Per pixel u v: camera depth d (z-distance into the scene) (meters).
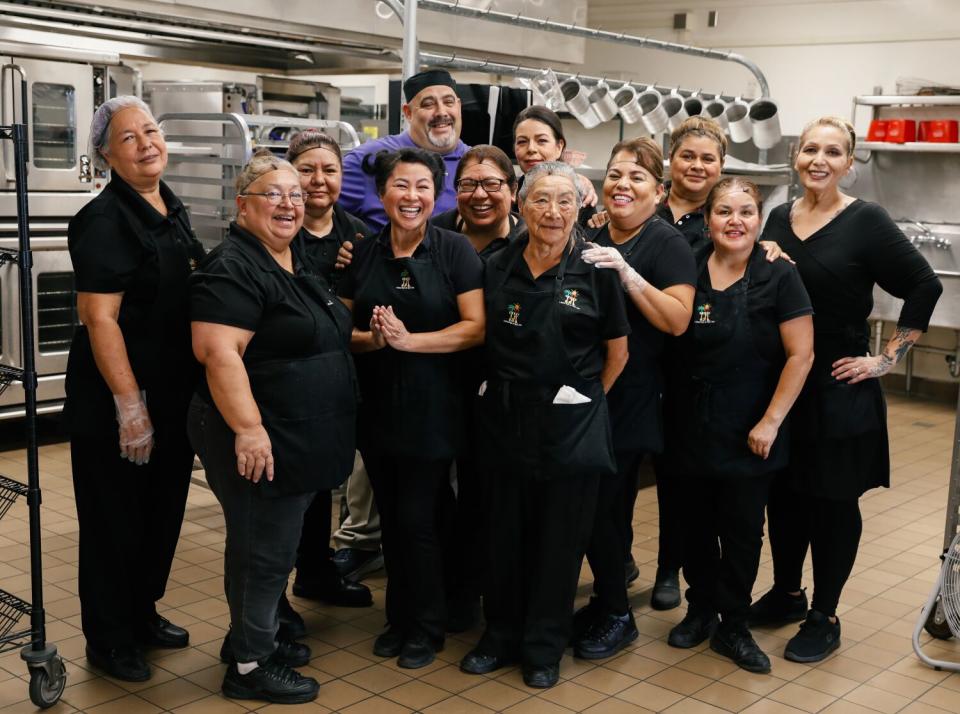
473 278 3.16
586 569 4.14
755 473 3.22
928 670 3.34
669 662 3.34
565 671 3.26
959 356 7.43
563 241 3.00
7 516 4.62
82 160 5.82
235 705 3.01
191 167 6.26
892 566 4.30
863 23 8.04
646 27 9.22
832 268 3.27
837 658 3.41
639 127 7.75
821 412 3.28
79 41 6.07
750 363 3.20
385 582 3.98
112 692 3.06
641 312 3.14
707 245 3.32
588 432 3.04
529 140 3.72
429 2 4.45
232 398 2.75
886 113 7.80
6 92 5.46
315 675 3.20
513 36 7.75
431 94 3.90
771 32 8.52
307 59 7.35
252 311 2.78
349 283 3.22
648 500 5.16
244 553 2.90
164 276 3.00
